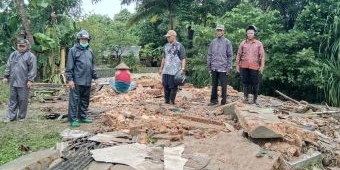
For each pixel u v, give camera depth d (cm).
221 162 597
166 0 2475
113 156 587
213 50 1025
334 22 1703
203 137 718
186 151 632
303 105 1131
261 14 1895
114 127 761
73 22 1741
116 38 2714
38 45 1638
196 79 2003
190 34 2514
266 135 664
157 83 1352
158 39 2836
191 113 901
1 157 625
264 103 1102
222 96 1034
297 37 1741
